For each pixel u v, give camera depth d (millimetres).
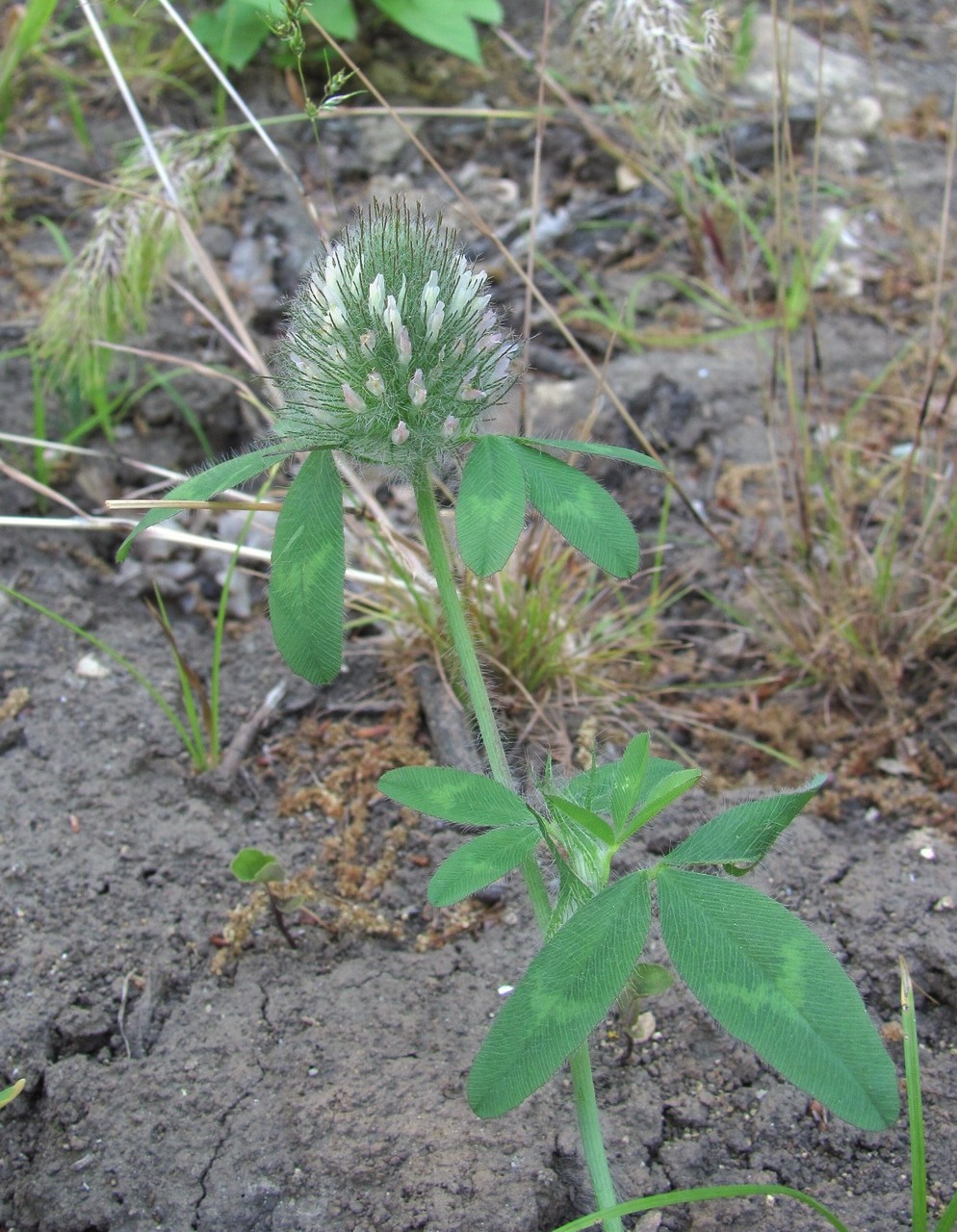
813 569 202
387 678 198
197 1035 147
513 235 271
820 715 194
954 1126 138
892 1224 129
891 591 197
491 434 117
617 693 196
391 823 176
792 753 188
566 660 195
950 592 197
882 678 191
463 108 292
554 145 287
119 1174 134
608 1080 143
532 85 299
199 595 213
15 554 212
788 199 279
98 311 209
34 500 219
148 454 231
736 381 244
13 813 171
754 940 105
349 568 208
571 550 208
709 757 188
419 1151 134
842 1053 101
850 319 259
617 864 167
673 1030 147
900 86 313
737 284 265
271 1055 145
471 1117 137
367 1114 137
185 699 177
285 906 155
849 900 161
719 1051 145
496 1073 103
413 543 194
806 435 209
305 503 119
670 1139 138
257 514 222
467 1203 129
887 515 218
